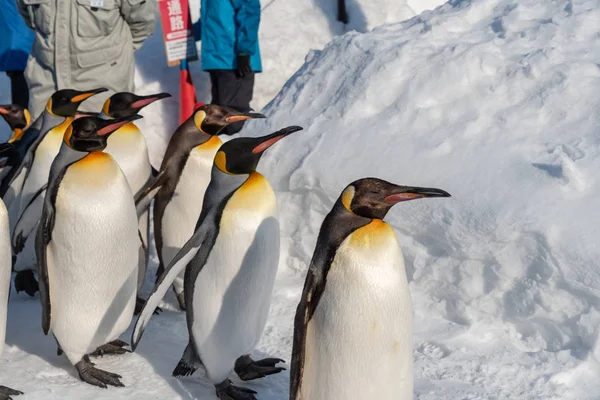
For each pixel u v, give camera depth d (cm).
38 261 481
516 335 541
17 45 982
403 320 382
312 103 737
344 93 713
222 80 941
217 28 923
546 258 530
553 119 627
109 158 480
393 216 602
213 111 564
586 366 495
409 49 716
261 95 1048
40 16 851
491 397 471
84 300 483
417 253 591
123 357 526
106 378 488
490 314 552
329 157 654
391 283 376
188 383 493
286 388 491
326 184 639
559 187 559
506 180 579
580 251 520
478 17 772
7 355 528
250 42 909
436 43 732
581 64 657
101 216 468
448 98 672
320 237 392
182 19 969
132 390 481
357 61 741
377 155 638
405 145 638
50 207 473
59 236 473
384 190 381
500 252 549
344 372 387
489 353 523
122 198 477
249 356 499
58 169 479
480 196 572
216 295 454
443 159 614
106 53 871
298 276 649
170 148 574
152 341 556
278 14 1113
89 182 468
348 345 382
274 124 741
